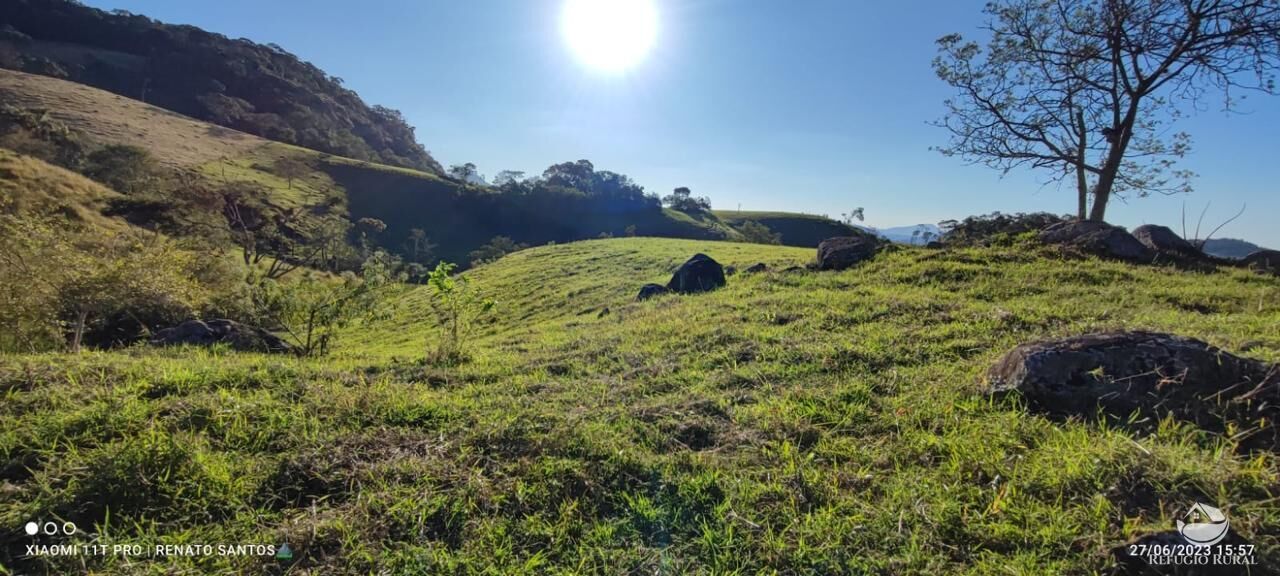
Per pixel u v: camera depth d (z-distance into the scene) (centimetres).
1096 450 291
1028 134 1466
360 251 5131
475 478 303
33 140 4431
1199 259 1080
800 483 303
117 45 11569
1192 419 316
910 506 278
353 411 389
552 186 9169
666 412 410
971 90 1492
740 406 418
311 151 8656
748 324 700
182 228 3431
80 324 997
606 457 330
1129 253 1057
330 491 296
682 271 1203
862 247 1166
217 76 11362
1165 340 356
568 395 468
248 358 602
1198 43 1198
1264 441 292
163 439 307
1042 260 1023
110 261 1099
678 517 279
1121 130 1303
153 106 8781
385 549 253
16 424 328
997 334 559
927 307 696
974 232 1338
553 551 255
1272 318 596
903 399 410
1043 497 275
